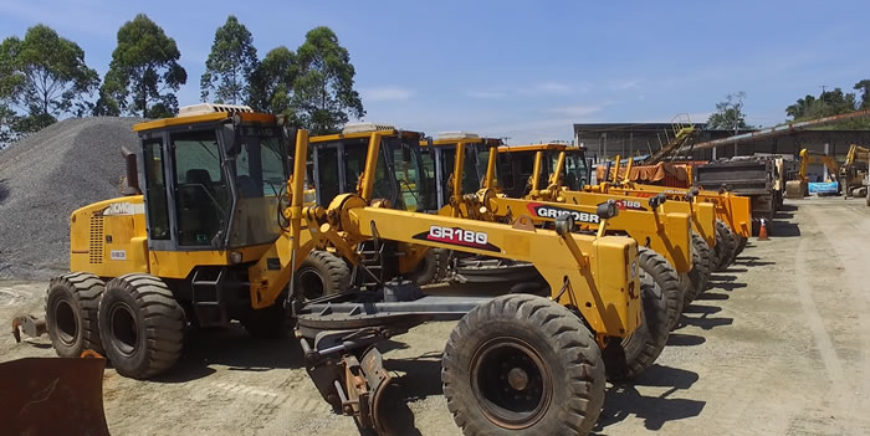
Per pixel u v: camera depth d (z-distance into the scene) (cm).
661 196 738
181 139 629
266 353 687
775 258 1239
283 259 616
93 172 1820
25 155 2094
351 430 464
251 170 635
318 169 988
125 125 2266
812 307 808
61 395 336
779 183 2284
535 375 401
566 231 428
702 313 799
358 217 553
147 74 3384
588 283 430
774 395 510
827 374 555
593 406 375
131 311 596
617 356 529
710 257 900
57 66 3300
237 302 645
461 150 917
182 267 633
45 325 716
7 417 318
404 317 509
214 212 623
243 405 526
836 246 1371
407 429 459
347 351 489
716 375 562
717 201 1195
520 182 1288
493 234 480
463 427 414
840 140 4988
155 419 502
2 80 3178
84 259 726
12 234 1408
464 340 413
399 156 977
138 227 679
